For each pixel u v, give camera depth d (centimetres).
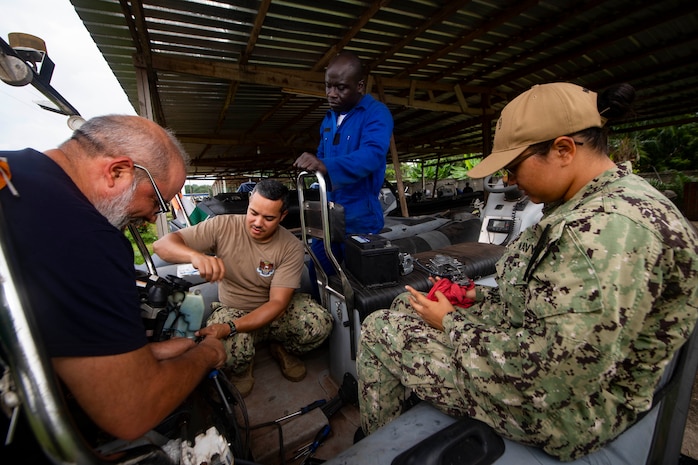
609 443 90
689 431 172
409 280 165
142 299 100
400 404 126
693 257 67
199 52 407
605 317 64
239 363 169
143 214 86
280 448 138
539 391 74
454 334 93
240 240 176
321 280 182
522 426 83
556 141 77
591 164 80
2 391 51
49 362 49
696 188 845
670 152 1128
